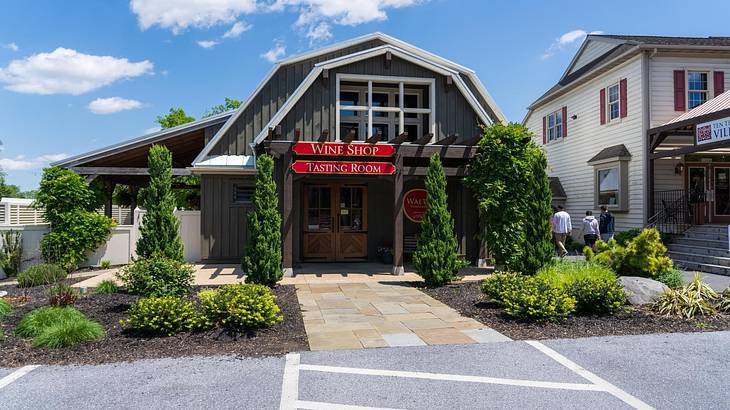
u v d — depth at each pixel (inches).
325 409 144.3
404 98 531.2
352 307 293.0
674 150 547.2
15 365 185.3
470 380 168.6
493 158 423.2
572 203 796.6
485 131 438.3
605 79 704.4
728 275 433.4
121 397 153.3
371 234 528.1
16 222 569.0
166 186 383.9
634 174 632.4
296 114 470.3
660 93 614.9
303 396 153.7
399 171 433.1
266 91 528.7
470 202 506.3
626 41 688.4
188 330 228.5
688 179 630.5
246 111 524.4
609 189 679.7
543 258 373.1
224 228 518.0
